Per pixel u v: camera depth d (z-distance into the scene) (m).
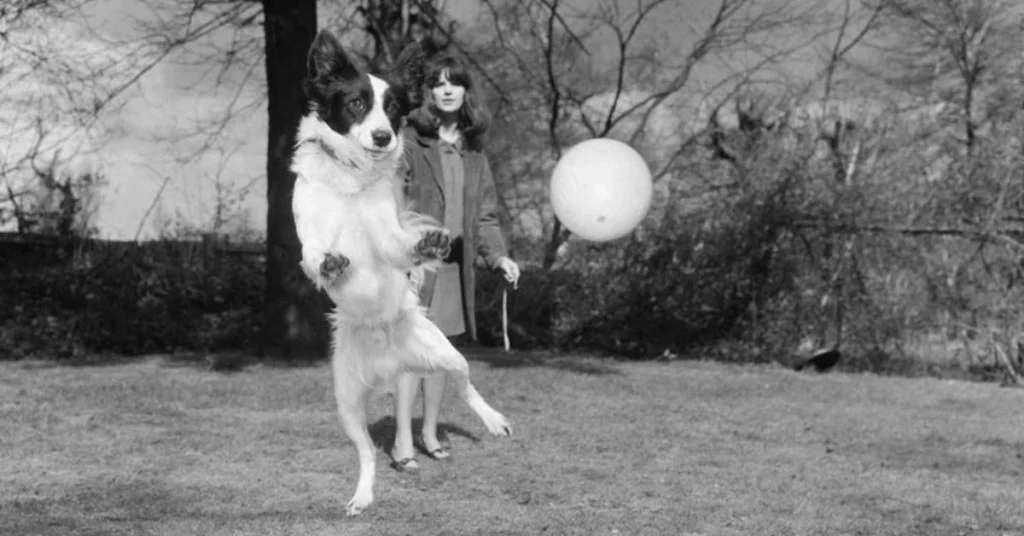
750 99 17.50
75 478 6.71
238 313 15.65
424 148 7.32
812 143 15.58
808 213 15.13
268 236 13.99
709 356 15.86
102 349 14.86
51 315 14.98
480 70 15.91
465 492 6.54
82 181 15.52
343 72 5.46
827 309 15.14
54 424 8.54
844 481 7.27
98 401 9.83
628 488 6.78
